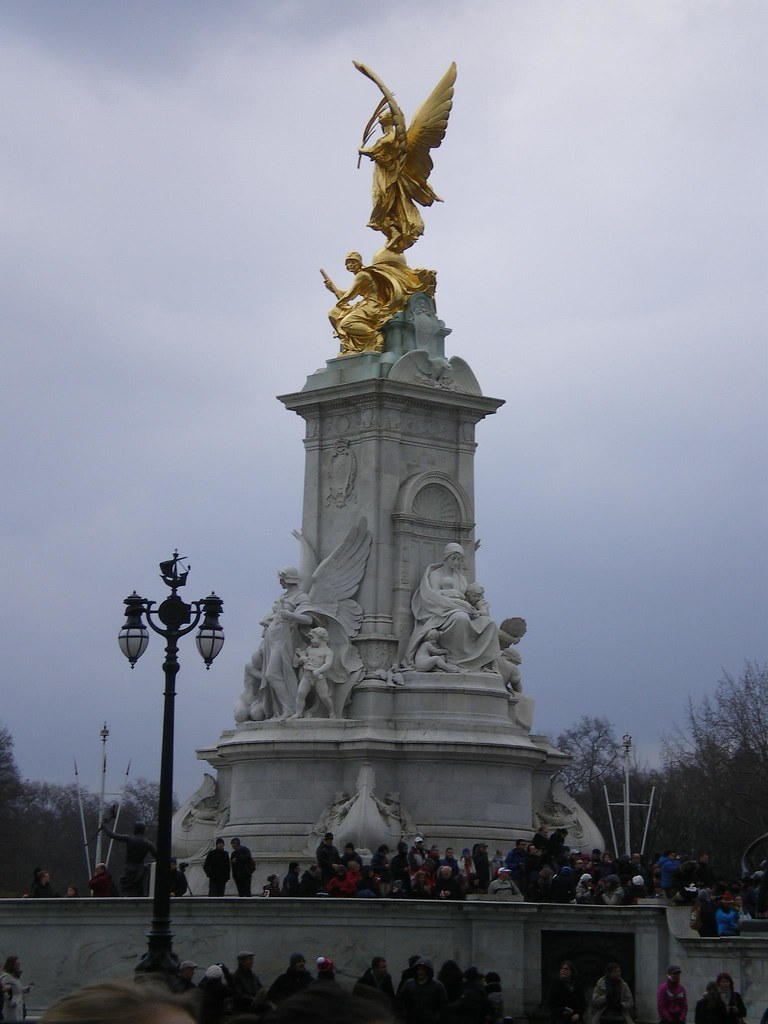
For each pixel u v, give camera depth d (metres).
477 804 55.94
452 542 60.62
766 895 42.47
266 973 41.12
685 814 104.31
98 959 41.44
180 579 34.16
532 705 59.94
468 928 42.03
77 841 129.38
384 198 63.47
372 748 55.47
